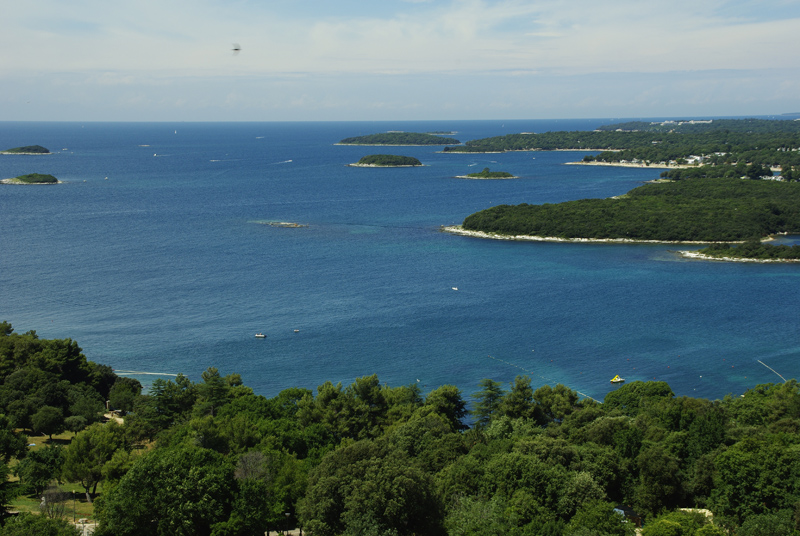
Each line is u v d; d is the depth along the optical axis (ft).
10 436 292.20
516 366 476.54
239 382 396.78
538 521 208.13
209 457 229.25
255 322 566.77
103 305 609.42
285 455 253.65
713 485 238.27
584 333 546.26
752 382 446.19
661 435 277.44
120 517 202.80
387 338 531.91
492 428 314.55
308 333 541.34
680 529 199.52
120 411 388.78
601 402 405.39
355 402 336.90
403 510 198.59
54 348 408.46
